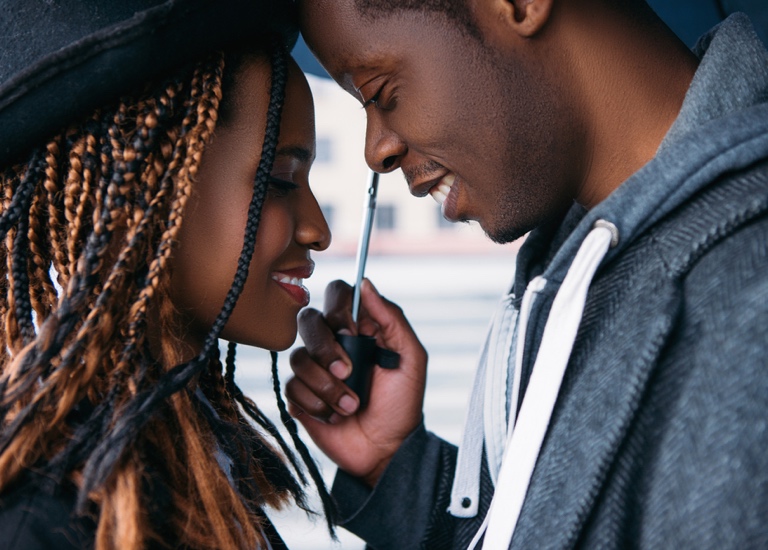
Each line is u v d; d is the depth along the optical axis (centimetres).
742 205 72
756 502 62
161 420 82
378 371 125
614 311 78
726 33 85
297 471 111
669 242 76
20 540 69
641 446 71
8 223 80
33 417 74
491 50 91
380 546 123
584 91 93
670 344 72
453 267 975
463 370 493
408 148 100
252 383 393
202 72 87
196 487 82
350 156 1108
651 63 93
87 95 79
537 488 76
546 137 93
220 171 90
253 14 89
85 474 71
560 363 78
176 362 85
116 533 71
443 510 120
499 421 103
